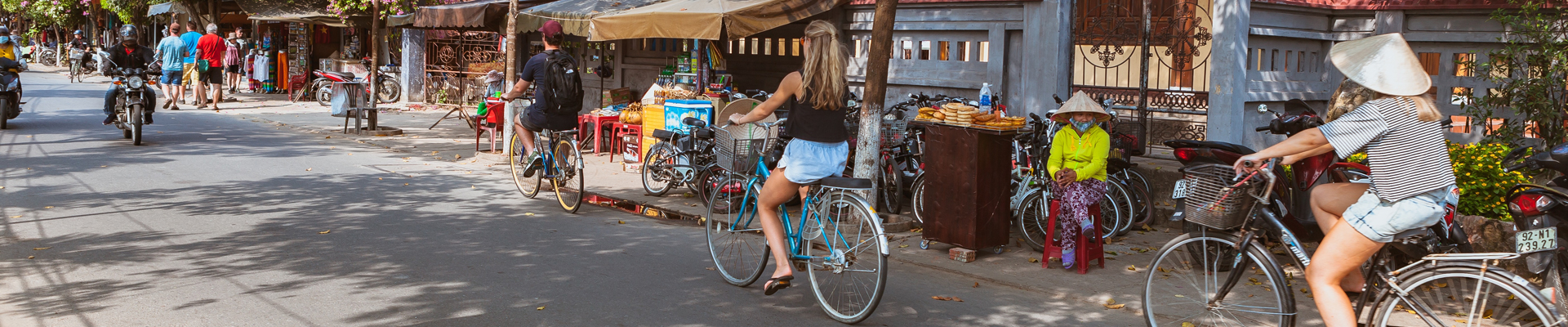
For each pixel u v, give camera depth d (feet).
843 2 36.52
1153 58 39.75
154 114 54.03
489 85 42.22
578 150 25.93
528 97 33.45
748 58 43.09
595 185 31.01
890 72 37.17
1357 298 13.78
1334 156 20.10
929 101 30.42
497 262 19.95
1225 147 21.43
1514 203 15.88
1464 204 20.22
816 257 16.83
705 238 22.98
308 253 20.39
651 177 29.25
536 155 27.12
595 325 15.65
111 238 21.50
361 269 19.03
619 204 28.22
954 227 20.85
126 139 41.01
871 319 16.39
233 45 72.84
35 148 37.50
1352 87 21.13
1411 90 11.87
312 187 29.37
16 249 20.18
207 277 18.15
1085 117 19.49
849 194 16.38
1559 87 23.75
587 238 22.63
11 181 29.37
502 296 17.25
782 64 41.42
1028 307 17.43
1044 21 32.22
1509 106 24.80
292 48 75.41
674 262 20.31
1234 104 28.89
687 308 16.78
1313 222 19.42
